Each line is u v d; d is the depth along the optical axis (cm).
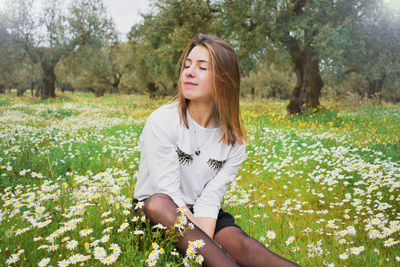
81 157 470
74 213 202
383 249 231
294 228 271
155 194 176
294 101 1662
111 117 1266
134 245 189
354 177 415
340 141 713
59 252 175
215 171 196
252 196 382
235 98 187
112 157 478
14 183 347
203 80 173
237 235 170
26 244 179
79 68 3044
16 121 1046
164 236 169
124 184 323
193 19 1628
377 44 1478
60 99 2684
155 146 177
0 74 2800
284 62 1738
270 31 1497
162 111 183
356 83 3073
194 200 198
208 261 146
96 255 149
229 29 1471
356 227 281
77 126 865
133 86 3766
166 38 1689
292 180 447
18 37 2505
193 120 188
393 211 309
